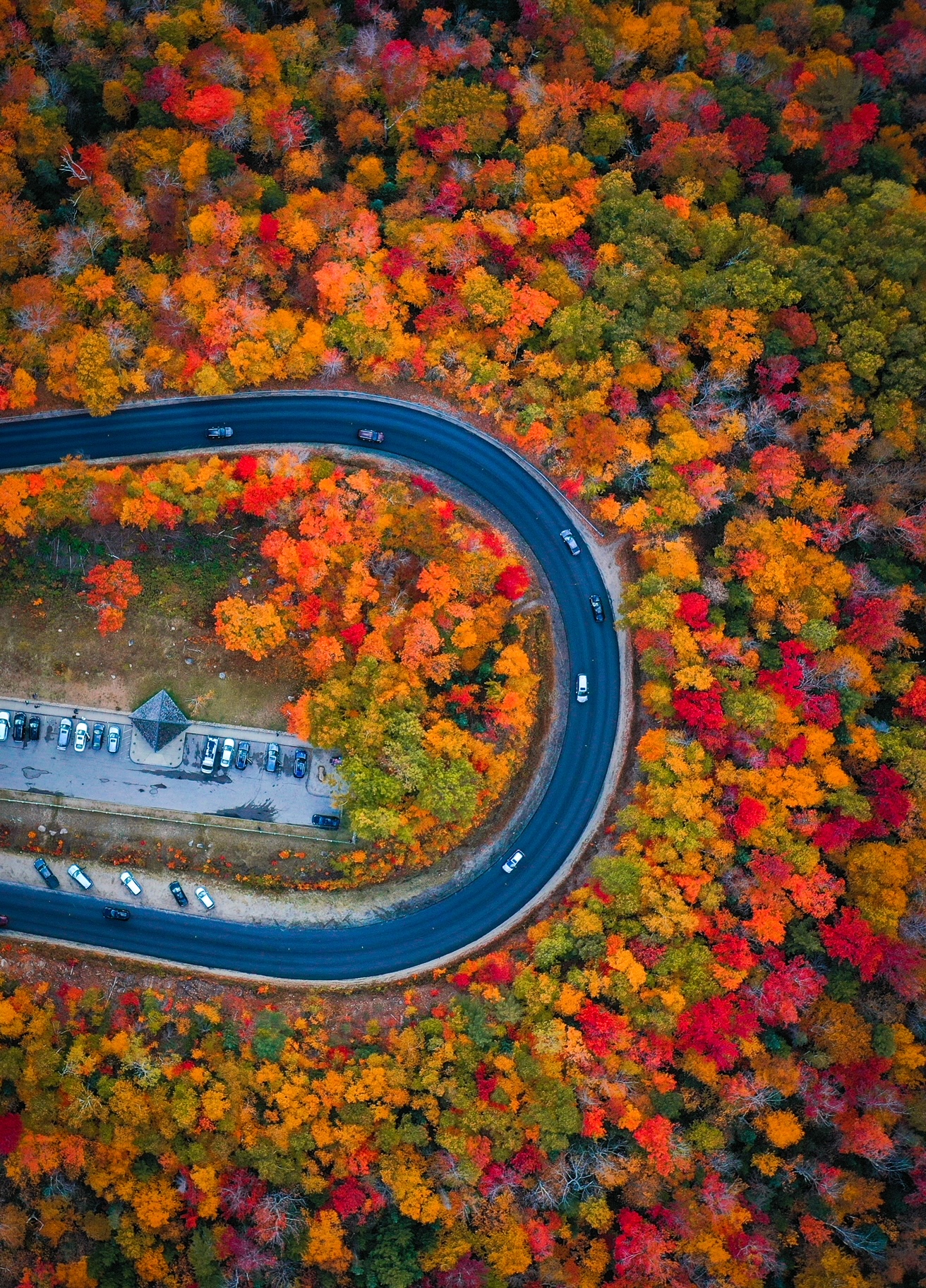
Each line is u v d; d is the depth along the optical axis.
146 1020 93.69
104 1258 88.44
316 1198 88.25
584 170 101.38
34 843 100.31
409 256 98.81
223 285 98.31
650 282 98.69
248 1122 88.94
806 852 90.62
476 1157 86.69
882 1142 85.50
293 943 99.56
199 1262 86.81
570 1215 88.31
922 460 99.19
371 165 101.81
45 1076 90.06
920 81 109.50
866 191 104.75
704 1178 87.19
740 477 97.75
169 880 100.19
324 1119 88.62
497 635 98.00
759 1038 89.06
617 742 101.62
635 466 97.56
